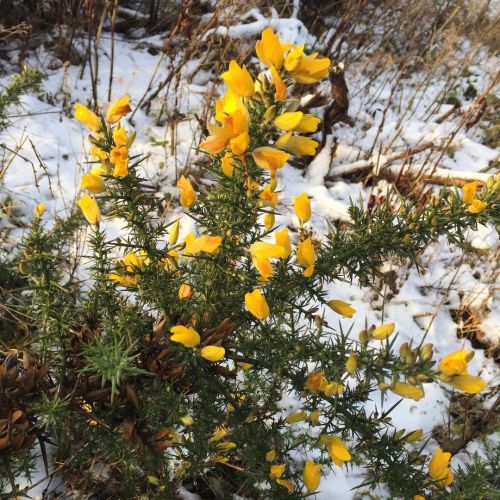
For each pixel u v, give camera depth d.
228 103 0.26
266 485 0.39
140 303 0.36
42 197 0.58
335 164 0.76
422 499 0.30
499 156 0.74
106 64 0.85
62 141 0.67
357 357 0.27
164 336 0.32
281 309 0.33
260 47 0.26
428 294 0.60
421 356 0.25
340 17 1.07
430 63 0.96
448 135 0.82
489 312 0.57
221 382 0.34
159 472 0.36
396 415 0.48
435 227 0.31
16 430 0.29
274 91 0.26
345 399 0.31
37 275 0.33
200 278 0.33
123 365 0.26
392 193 0.68
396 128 0.83
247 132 0.26
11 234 0.54
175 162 0.64
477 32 1.02
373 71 0.99
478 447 0.46
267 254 0.28
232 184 0.29
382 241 0.32
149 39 0.95
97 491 0.37
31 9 0.88
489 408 0.49
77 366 0.32
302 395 0.31
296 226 0.62
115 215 0.31
